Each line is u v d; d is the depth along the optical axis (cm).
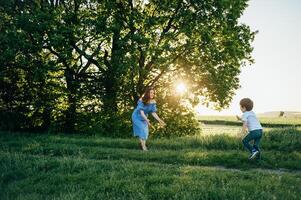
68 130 2655
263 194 902
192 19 2622
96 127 2533
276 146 1580
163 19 2642
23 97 2608
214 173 1077
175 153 1401
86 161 1242
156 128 2648
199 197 912
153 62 2597
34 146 1639
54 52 2556
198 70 2625
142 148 1599
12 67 2531
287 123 4838
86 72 2736
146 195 940
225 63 2661
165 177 1042
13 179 1197
